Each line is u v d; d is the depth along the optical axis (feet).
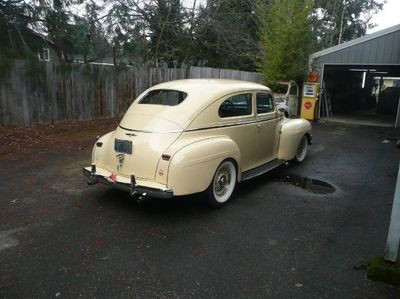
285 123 18.93
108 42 35.94
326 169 20.34
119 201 14.07
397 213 8.76
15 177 16.71
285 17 43.68
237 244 10.80
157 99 14.46
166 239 10.99
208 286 8.61
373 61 39.70
